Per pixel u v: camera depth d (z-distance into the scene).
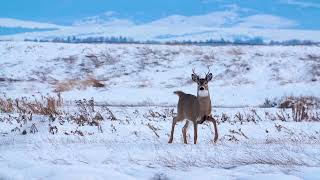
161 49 182.25
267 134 59.34
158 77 156.50
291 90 134.88
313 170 37.03
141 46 185.12
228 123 68.19
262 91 134.00
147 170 37.81
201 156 43.50
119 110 85.06
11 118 68.88
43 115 71.75
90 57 173.25
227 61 169.88
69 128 60.84
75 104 96.69
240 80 153.12
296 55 174.38
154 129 60.34
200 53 178.50
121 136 56.38
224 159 42.19
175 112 83.69
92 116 71.88
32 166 37.59
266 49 182.50
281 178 33.69
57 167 36.38
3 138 54.25
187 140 54.69
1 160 40.47
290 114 82.94
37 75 156.75
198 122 51.38
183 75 158.38
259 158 42.16
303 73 157.62
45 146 48.50
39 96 117.94
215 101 117.62
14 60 169.75
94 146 48.62
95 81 141.88
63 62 168.88
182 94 53.50
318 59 170.38
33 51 178.62
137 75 158.75
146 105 103.25
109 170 36.56
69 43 192.75
